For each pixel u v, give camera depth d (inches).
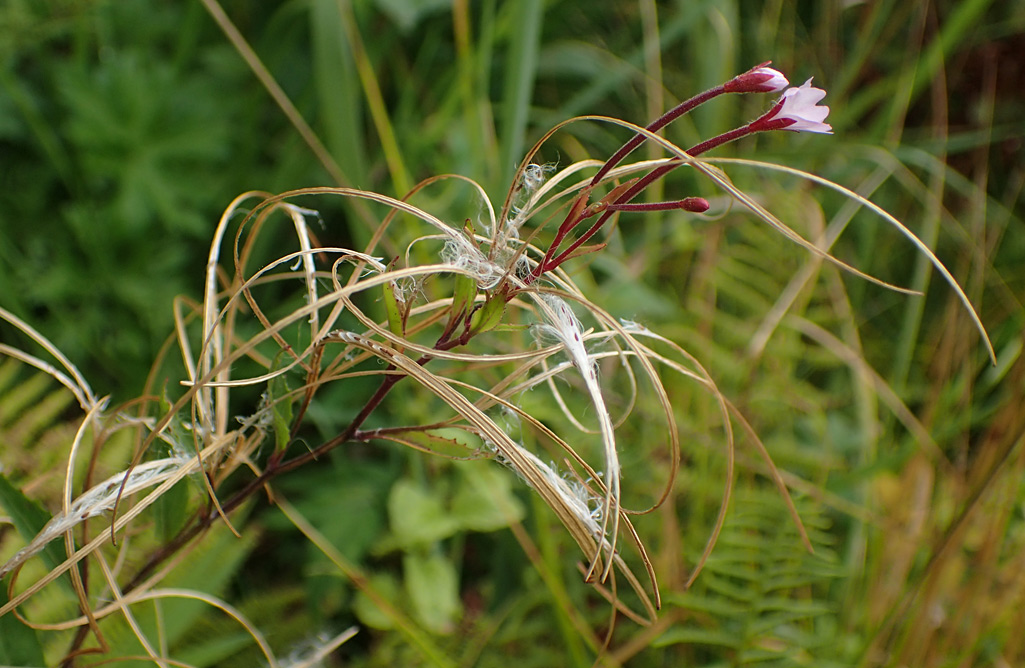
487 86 21.3
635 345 8.8
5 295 14.5
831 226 19.8
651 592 14.2
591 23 23.8
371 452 16.5
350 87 15.9
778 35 24.6
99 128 16.2
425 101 20.7
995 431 14.7
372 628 14.1
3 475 9.1
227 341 9.7
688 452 16.5
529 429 14.7
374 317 15.6
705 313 18.6
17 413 12.1
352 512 14.9
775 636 13.1
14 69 17.8
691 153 8.4
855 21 25.3
